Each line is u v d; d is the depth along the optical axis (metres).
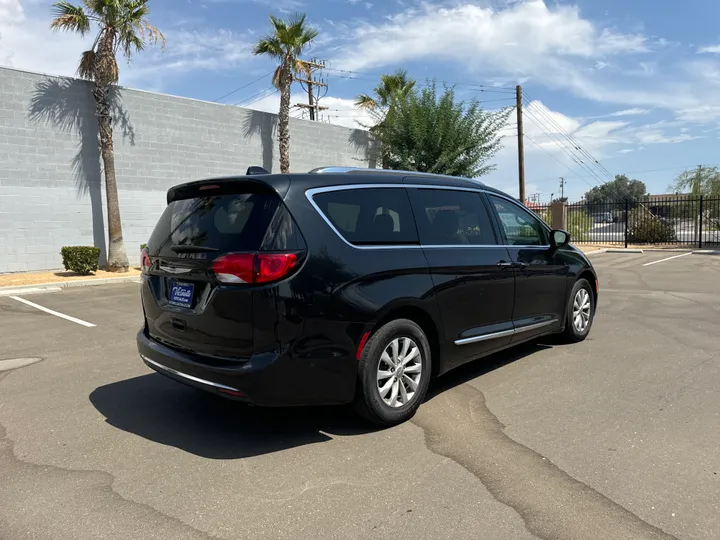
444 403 4.39
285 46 18.88
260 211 3.54
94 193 15.13
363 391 3.72
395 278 3.91
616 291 10.95
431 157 21.44
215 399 4.59
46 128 14.20
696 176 34.62
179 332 3.81
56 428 3.95
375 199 4.09
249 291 3.37
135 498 2.95
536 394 4.57
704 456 3.38
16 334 7.31
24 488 3.06
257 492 3.01
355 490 3.02
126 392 4.78
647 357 5.68
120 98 15.57
